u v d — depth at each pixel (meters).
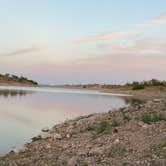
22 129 19.81
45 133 17.89
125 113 17.34
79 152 10.87
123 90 129.50
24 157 11.31
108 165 8.75
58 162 9.70
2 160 10.93
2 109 34.44
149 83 114.25
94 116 19.91
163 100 21.72
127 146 10.72
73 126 17.59
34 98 59.59
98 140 12.38
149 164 8.41
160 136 11.37
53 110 35.06
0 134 17.72
